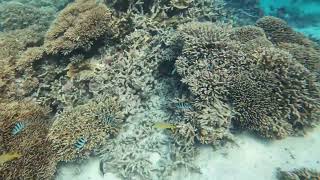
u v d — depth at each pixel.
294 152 1.75
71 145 1.65
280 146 1.78
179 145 1.72
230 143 1.76
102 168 1.73
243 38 2.40
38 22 3.22
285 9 4.09
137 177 1.70
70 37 1.97
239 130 1.81
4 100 1.92
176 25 2.26
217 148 1.75
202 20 2.46
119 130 1.84
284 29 2.83
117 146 1.79
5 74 2.00
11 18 3.15
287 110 1.74
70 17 2.08
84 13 2.05
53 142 1.66
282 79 1.79
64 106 1.96
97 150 1.74
